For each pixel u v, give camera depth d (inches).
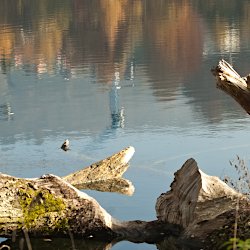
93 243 759.7
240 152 1131.9
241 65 2165.4
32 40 2881.4
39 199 779.4
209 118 1402.6
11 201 780.6
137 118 1450.5
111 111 1533.0
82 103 1644.9
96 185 983.6
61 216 773.9
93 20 3597.4
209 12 3730.3
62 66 2212.1
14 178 786.8
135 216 840.3
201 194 733.9
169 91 1728.6
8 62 2342.5
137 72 2025.1
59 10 4069.9
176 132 1307.8
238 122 1354.6
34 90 1835.6
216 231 721.0
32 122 1473.9
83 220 771.4
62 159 1161.4
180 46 2544.3
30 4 4394.7
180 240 737.0
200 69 2057.1
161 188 952.3
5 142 1304.1
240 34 2755.9
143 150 1181.1
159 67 2096.5
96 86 1850.4
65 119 1482.5
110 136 1315.2
